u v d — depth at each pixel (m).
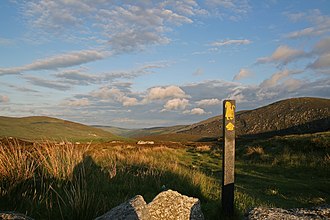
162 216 5.02
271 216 4.70
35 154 8.55
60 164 7.83
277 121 124.12
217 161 20.53
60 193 6.27
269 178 13.68
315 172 14.74
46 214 5.27
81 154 9.14
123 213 4.38
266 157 19.44
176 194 5.49
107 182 7.68
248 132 123.25
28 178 6.70
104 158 13.93
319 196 10.27
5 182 6.30
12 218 3.75
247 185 11.88
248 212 4.98
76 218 5.16
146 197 7.00
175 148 30.50
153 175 9.05
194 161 20.34
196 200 5.61
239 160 20.55
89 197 5.66
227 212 6.04
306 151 19.05
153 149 24.38
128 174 9.15
